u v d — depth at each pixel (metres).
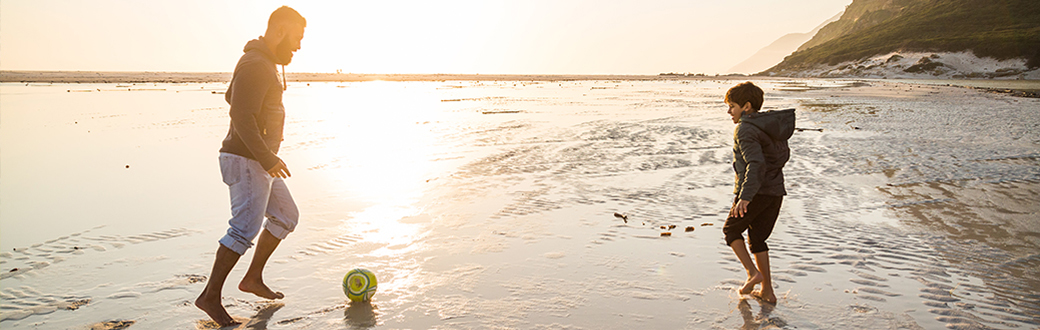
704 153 10.31
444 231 5.36
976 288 3.89
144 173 8.51
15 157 9.96
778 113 3.51
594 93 41.62
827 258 4.55
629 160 9.57
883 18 196.62
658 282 4.01
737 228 3.72
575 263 4.43
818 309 3.53
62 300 3.70
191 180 7.99
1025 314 3.46
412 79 106.44
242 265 4.39
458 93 40.62
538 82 87.56
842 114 19.80
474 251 4.74
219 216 5.98
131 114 19.03
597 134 13.27
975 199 6.61
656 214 6.02
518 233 5.29
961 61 107.50
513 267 4.33
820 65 141.38
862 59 128.25
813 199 6.72
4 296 3.76
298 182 7.75
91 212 6.13
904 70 111.31
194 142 12.01
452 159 9.71
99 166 9.11
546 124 15.81
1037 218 5.70
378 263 4.44
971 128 14.57
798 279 4.08
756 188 3.41
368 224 5.60
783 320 3.36
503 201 6.63
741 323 3.33
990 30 116.06
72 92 36.03
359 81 85.38
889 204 6.42
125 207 6.37
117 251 4.77
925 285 3.94
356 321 3.36
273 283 4.00
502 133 13.54
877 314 3.45
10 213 6.07
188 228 5.50
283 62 3.60
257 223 3.41
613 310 3.52
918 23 133.50
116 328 3.28
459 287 3.92
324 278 4.10
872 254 4.64
